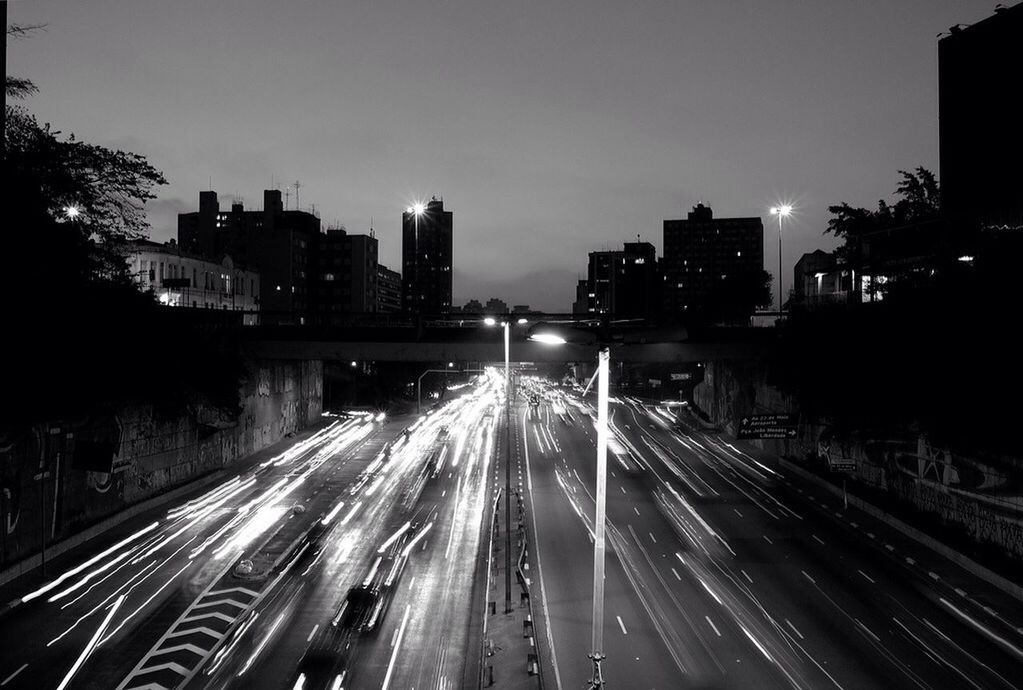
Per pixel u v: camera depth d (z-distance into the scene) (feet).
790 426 133.08
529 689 64.49
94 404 115.55
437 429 256.11
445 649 74.38
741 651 73.10
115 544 108.17
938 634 77.41
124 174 126.00
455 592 91.15
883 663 70.38
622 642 75.46
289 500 139.95
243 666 68.90
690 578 95.76
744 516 129.29
